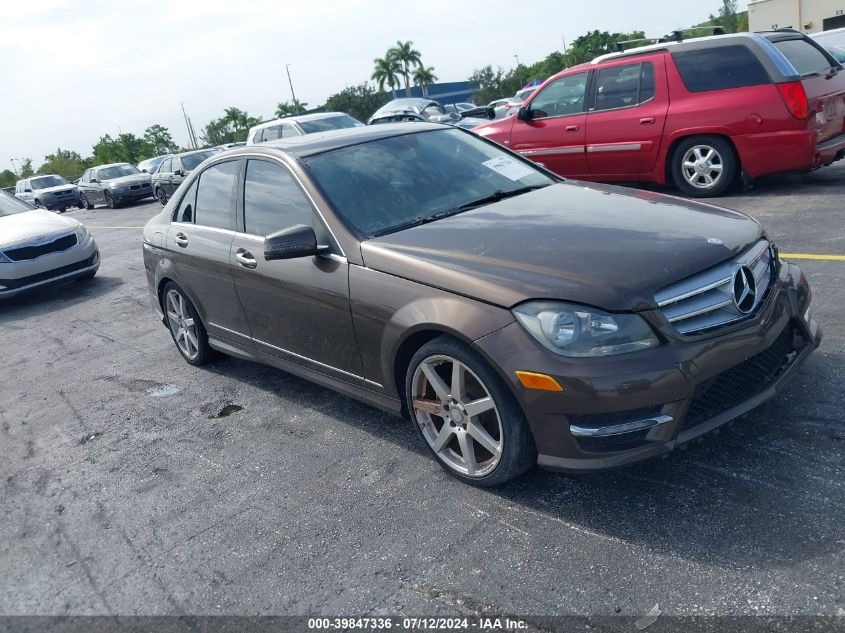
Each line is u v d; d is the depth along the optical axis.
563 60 71.56
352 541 3.05
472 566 2.76
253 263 4.20
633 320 2.71
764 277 3.12
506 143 9.55
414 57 79.62
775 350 3.05
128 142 77.88
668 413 2.71
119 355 6.36
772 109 7.29
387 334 3.35
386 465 3.63
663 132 8.05
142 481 3.91
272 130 15.27
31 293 9.88
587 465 2.79
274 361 4.45
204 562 3.09
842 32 12.92
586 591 2.52
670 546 2.67
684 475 3.07
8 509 3.87
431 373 3.24
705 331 2.78
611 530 2.82
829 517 2.66
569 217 3.42
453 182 4.04
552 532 2.88
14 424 5.11
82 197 25.36
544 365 2.74
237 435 4.28
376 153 4.17
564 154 9.02
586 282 2.79
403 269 3.28
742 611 2.31
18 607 3.01
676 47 7.88
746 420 3.40
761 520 2.71
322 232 3.73
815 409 3.38
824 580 2.37
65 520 3.64
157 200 23.84
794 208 7.04
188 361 5.64
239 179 4.53
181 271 5.03
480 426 3.12
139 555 3.22
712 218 3.33
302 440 4.07
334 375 3.92
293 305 3.95
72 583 3.11
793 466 2.99
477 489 3.26
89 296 9.09
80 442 4.59
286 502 3.45
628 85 8.32
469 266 3.08
